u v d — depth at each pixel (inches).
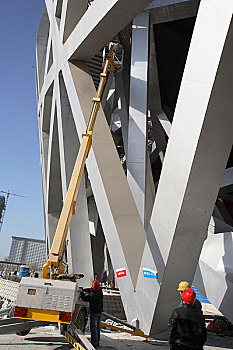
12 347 234.5
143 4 289.7
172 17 469.1
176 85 807.1
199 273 357.1
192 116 201.6
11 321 243.9
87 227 438.9
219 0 185.3
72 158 462.0
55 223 667.4
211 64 185.8
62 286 224.8
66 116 481.1
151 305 265.1
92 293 259.4
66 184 440.5
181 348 140.0
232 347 302.2
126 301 297.9
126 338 300.2
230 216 801.6
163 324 283.4
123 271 298.0
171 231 227.0
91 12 350.3
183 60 732.7
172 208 224.1
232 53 180.2
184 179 210.2
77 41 390.6
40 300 219.9
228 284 311.3
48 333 301.0
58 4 559.2
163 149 821.9
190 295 150.5
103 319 584.1
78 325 270.7
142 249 304.5
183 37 665.6
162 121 680.4
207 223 235.3
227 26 175.5
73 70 415.8
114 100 842.8
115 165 338.6
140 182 410.3
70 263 412.2
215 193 223.9
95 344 252.7
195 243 239.6
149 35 475.5
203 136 197.3
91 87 408.5
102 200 322.3
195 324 143.2
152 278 257.9
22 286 223.6
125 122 591.2
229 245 333.1
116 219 306.8
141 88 446.3
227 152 209.5
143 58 455.5
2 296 928.9
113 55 538.3
